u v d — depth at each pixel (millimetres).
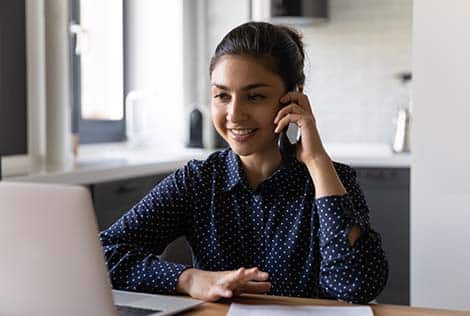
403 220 3986
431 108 2562
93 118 4195
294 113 1486
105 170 3137
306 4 4297
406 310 1274
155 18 4598
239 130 1479
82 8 4016
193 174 1620
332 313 1228
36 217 1073
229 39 1501
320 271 1455
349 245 1403
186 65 4684
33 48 3141
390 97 4539
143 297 1359
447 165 2561
